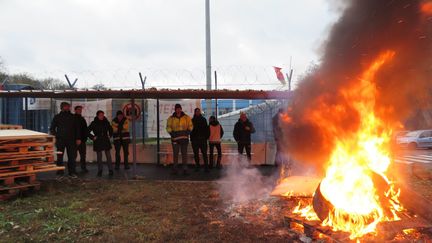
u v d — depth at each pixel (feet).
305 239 13.84
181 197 21.93
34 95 28.81
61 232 15.61
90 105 40.68
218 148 33.94
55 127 28.96
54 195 22.70
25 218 17.60
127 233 15.21
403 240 12.72
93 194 22.89
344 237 12.89
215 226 16.06
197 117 31.99
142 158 38.45
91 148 39.19
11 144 22.33
